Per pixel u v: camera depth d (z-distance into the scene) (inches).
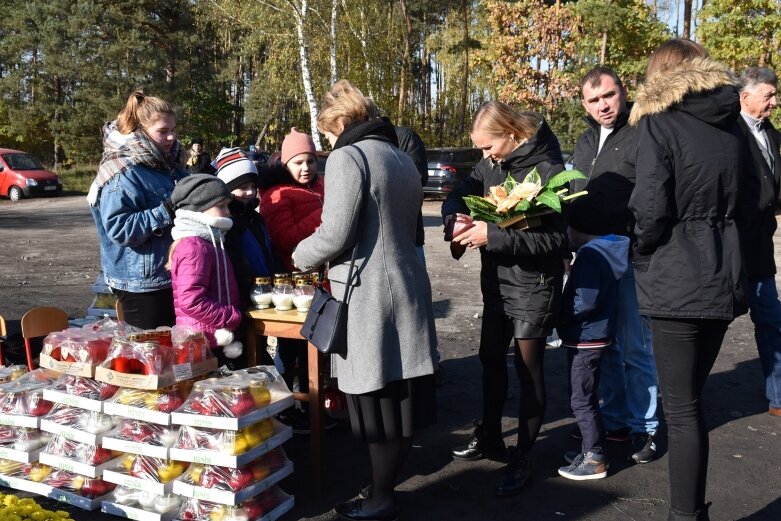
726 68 107.9
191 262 132.3
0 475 133.3
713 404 190.2
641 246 107.0
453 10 1503.4
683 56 124.1
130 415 121.6
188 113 1505.9
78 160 1427.2
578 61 1083.3
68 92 1520.7
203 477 117.9
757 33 751.1
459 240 128.6
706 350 108.6
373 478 125.0
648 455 152.9
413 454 158.4
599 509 132.4
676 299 103.5
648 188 103.7
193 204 134.7
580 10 940.6
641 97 109.5
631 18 929.5
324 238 115.0
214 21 1174.3
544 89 1091.3
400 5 1392.7
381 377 115.6
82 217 723.4
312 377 134.6
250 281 148.6
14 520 87.9
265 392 123.8
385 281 116.9
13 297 317.4
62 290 338.0
